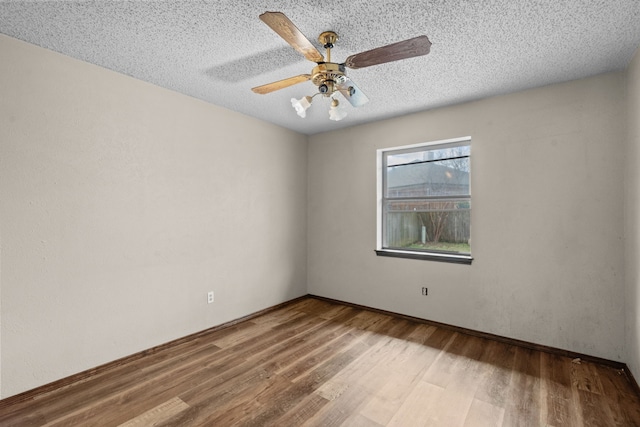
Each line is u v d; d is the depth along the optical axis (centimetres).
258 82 264
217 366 242
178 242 284
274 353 264
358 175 384
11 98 194
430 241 344
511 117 283
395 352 266
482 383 218
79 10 169
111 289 241
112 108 241
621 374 229
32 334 203
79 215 224
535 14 172
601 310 245
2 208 191
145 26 184
